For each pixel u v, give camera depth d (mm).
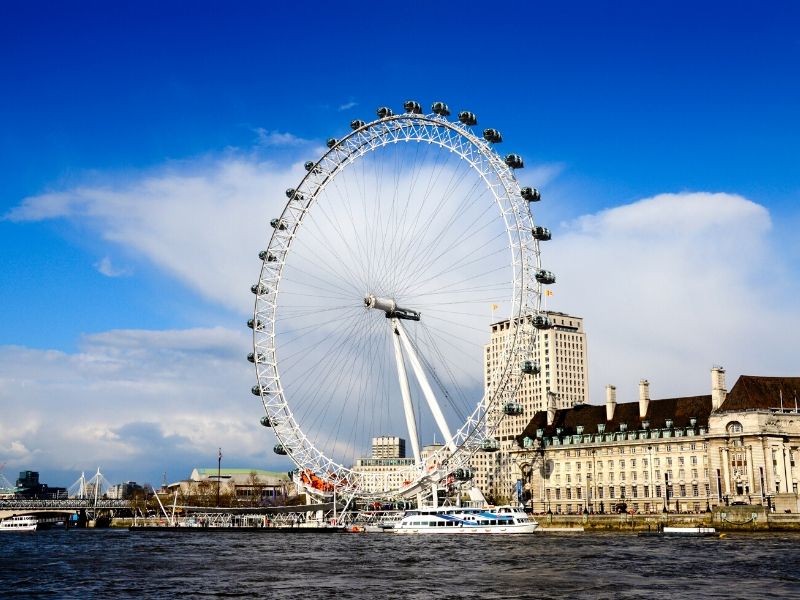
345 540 180500
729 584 95438
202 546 172375
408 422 188625
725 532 193625
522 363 172875
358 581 101438
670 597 86375
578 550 140625
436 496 193000
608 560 122312
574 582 98062
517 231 172750
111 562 134000
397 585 97188
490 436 178375
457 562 122250
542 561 121875
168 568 121688
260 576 108562
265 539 193500
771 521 196750
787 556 126625
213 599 88500
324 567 118375
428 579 102375
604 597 86625
